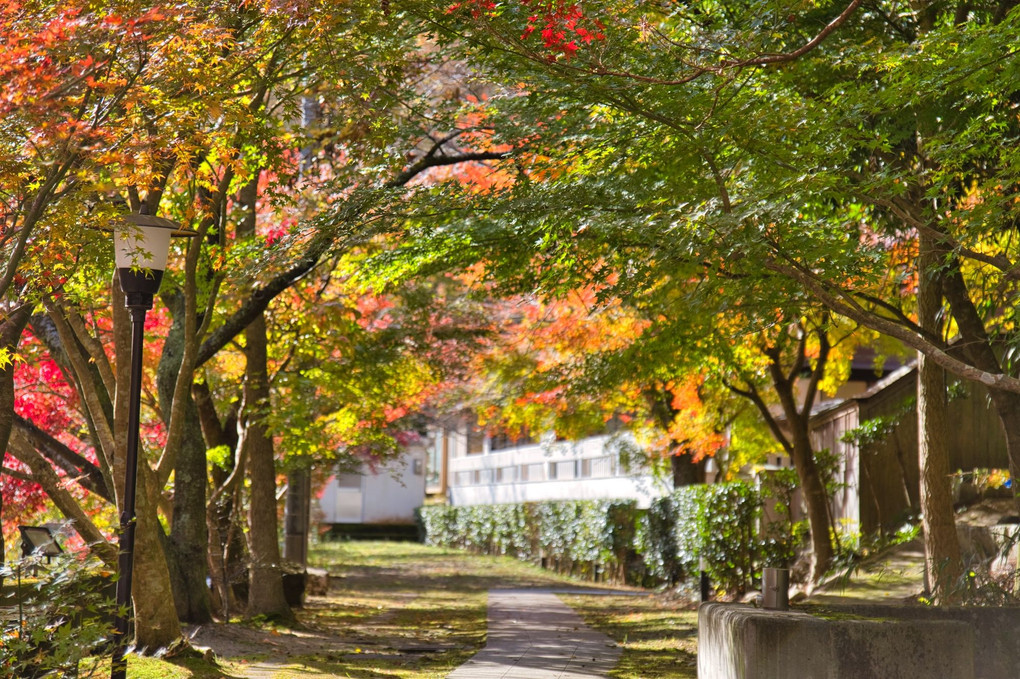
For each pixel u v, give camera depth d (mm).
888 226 9883
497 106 9938
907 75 6789
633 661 10367
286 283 11078
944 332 10922
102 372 9359
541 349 16266
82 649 5895
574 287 9828
